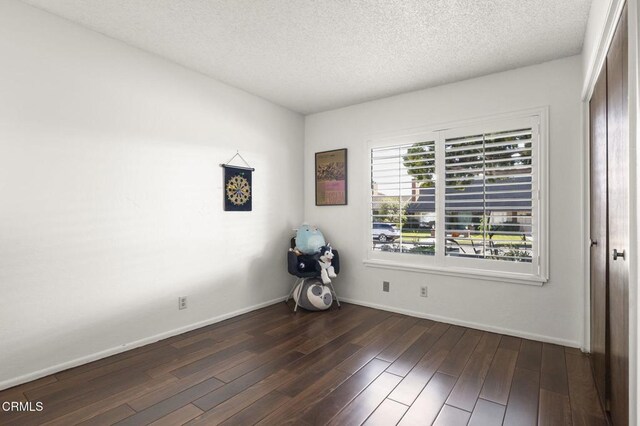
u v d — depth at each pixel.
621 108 1.43
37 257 2.19
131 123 2.67
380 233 3.74
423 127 3.43
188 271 3.08
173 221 2.96
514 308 2.96
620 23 1.41
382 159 3.72
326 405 1.92
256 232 3.75
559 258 2.76
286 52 2.74
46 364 2.23
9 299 2.08
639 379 1.11
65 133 2.31
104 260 2.51
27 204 2.14
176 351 2.64
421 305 3.47
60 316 2.29
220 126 3.35
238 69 3.07
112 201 2.56
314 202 4.32
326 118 4.20
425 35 2.44
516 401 1.96
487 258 3.06
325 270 3.69
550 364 2.41
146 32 2.47
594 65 1.96
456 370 2.34
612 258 1.66
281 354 2.60
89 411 1.85
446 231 3.29
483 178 3.06
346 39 2.51
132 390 2.07
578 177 2.68
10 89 2.07
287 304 3.97
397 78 3.20
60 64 2.28
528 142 2.88
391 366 2.40
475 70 2.99
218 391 2.07
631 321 1.20
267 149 3.87
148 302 2.79
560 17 2.20
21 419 1.78
